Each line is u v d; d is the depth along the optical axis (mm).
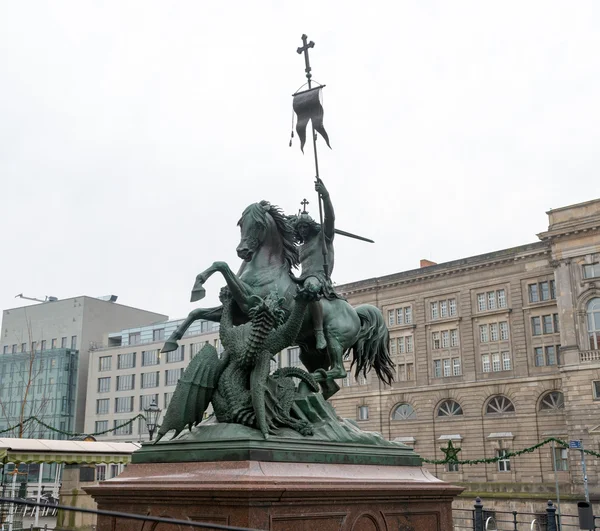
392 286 54375
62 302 71188
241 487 4758
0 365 71312
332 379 7125
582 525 11344
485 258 49938
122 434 63094
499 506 42938
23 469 55438
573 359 43219
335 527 5359
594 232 43906
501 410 47562
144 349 63844
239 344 6000
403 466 6582
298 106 8234
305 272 7590
